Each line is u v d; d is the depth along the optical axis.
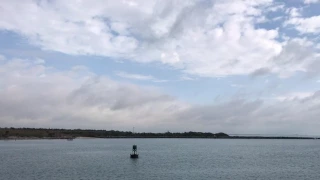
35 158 115.69
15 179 66.19
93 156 125.38
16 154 135.62
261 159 117.25
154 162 101.69
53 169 82.00
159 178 68.69
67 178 67.50
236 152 160.50
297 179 68.69
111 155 130.75
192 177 70.38
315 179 68.81
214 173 76.69
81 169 82.19
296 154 147.12
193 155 136.25
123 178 68.12
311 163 102.19
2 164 94.06
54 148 184.88
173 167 88.00
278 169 85.62
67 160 107.50
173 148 199.25
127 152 150.88
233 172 78.88
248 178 69.62
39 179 66.12
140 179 67.12
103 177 69.12
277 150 183.25
